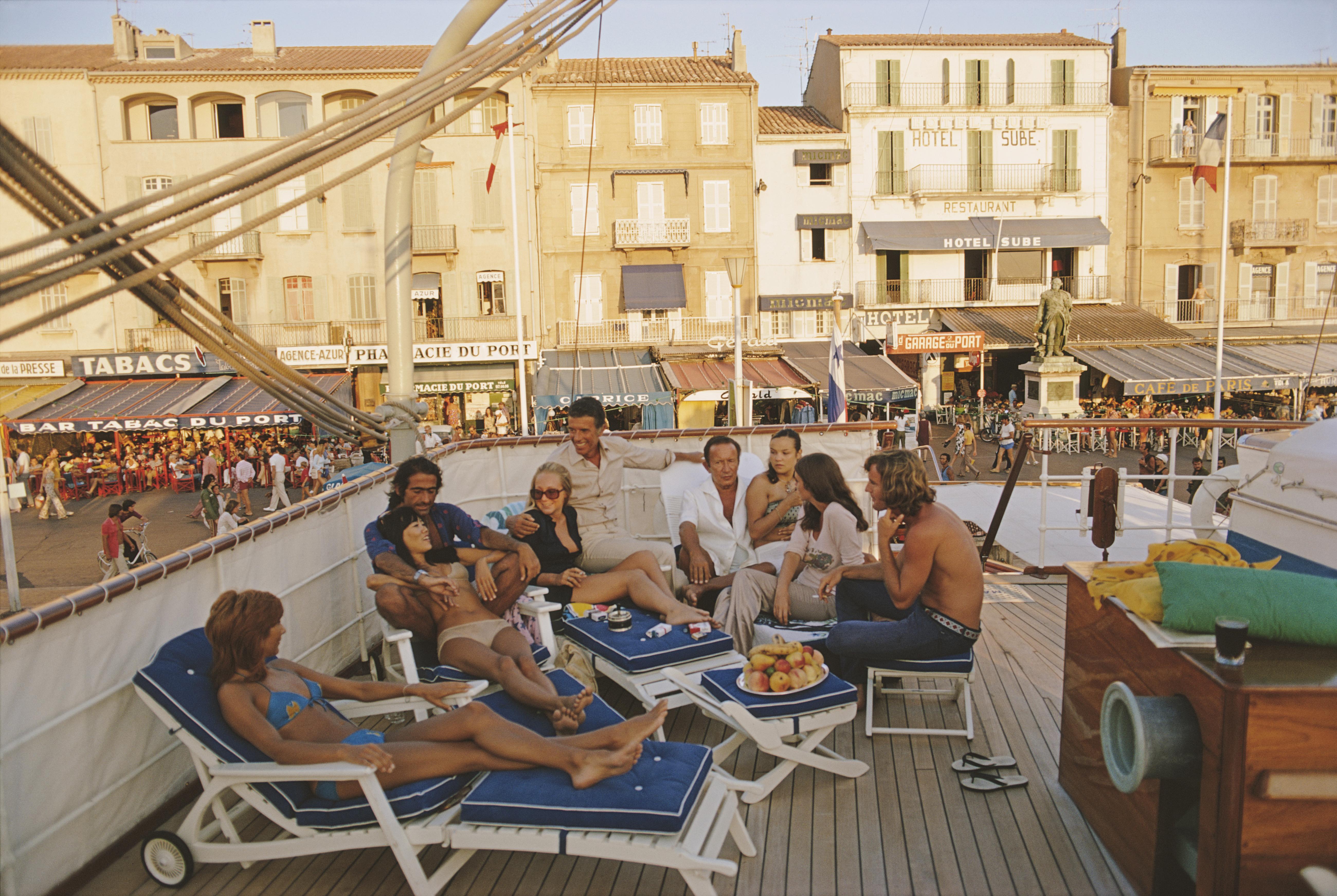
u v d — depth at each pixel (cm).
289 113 3066
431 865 343
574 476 564
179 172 3011
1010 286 3419
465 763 321
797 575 528
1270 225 3444
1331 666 269
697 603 549
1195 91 3381
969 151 3344
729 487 584
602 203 3186
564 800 300
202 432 2823
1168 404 3097
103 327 2948
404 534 442
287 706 339
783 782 404
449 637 436
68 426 2500
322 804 320
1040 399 2950
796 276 3312
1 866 296
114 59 3131
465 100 3048
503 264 3111
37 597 1590
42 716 317
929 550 416
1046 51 3334
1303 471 467
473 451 733
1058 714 469
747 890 323
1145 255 3466
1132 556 920
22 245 266
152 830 369
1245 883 255
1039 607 666
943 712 475
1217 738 258
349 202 3072
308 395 586
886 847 349
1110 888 318
